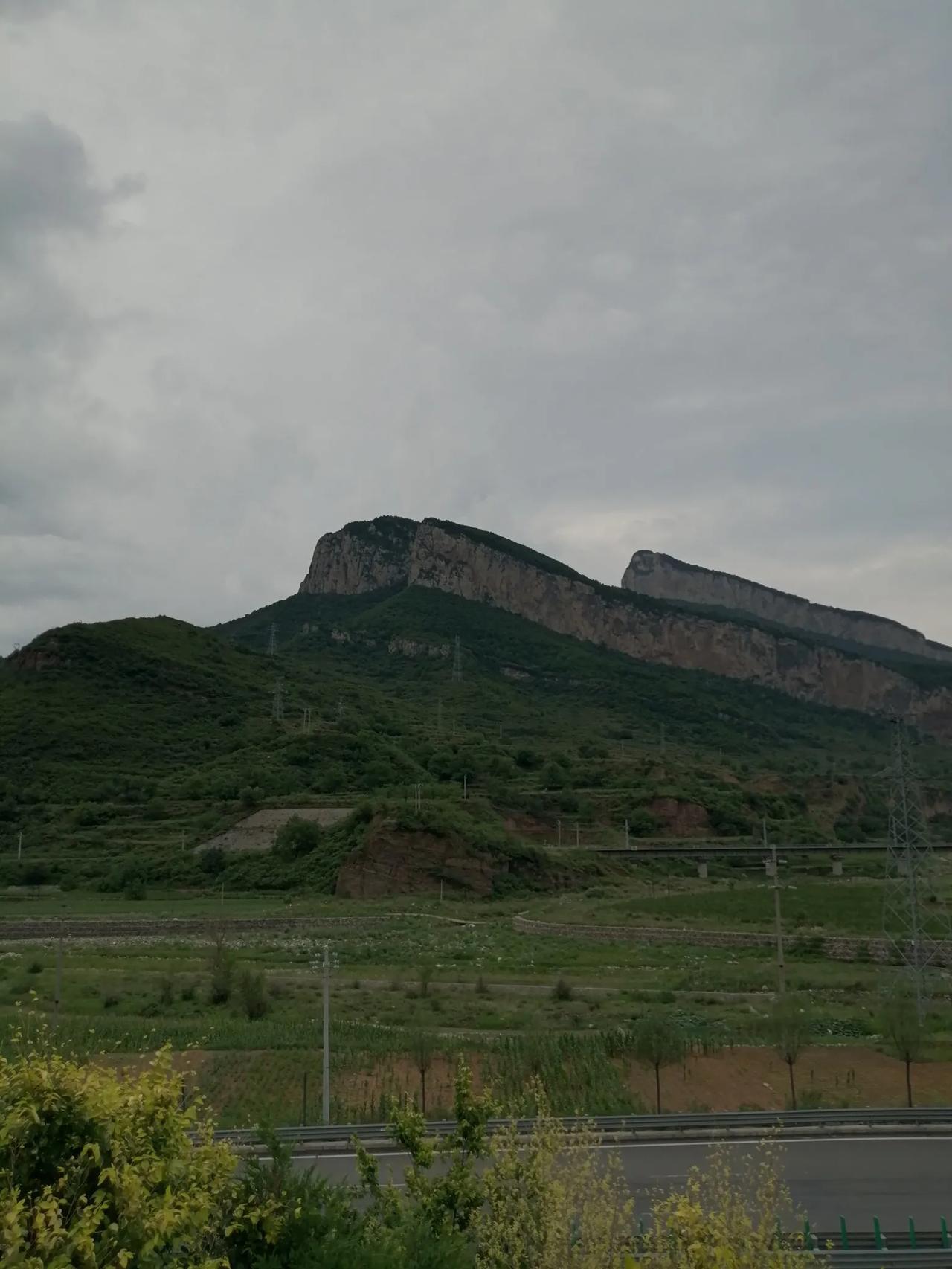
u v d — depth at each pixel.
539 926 97.44
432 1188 19.11
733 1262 14.46
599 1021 57.44
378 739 170.62
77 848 126.88
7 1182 13.04
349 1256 15.19
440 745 182.75
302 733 165.12
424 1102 41.41
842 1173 32.47
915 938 63.28
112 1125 13.90
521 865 122.56
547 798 153.88
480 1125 20.45
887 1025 47.56
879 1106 41.97
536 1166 17.94
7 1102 13.89
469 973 74.38
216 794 142.12
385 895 115.12
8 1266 11.51
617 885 123.56
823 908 100.06
